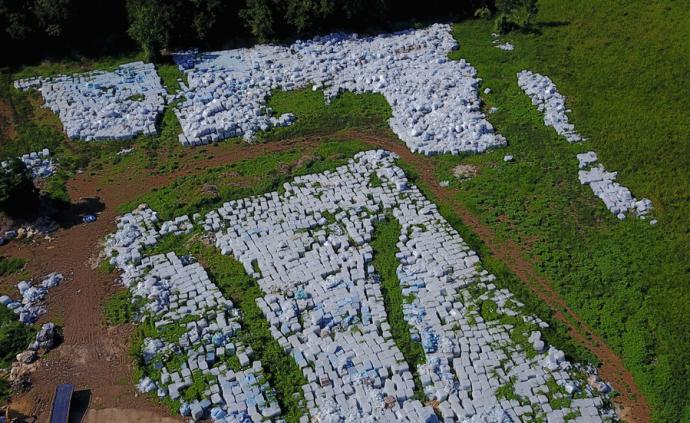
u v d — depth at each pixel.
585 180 38.25
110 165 39.31
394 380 28.28
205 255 33.94
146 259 33.28
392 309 31.42
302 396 27.78
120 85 44.50
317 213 35.97
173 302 31.17
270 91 44.91
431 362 28.89
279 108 43.78
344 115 43.38
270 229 35.03
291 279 32.38
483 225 36.16
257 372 28.36
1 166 34.56
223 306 30.95
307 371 28.47
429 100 43.81
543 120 42.75
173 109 42.94
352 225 35.28
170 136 41.34
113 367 28.91
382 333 30.17
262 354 29.28
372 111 43.66
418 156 40.38
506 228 35.81
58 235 34.97
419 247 34.25
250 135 41.34
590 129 41.97
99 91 43.81
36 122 42.00
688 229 35.50
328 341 29.67
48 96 43.38
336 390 27.83
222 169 39.09
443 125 41.84
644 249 34.62
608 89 45.25
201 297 31.34
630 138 41.16
